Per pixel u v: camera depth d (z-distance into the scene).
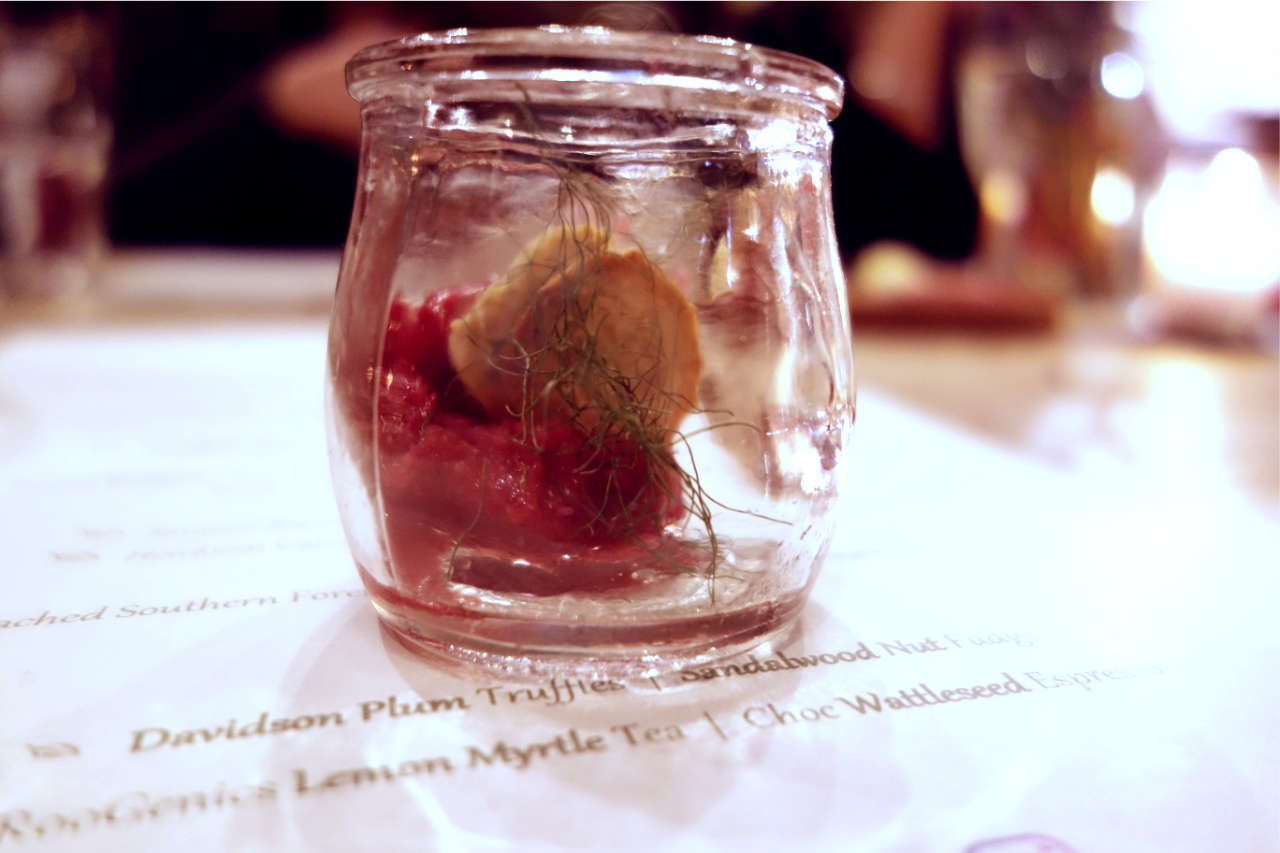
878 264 0.65
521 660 0.15
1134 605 0.18
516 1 0.75
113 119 0.74
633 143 0.15
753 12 0.73
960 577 0.19
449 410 0.15
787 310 0.16
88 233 0.65
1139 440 0.32
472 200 0.15
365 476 0.16
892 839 0.13
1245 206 0.56
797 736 0.14
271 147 0.75
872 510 0.23
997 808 0.13
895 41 0.72
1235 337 0.54
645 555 0.16
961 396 0.39
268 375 0.42
